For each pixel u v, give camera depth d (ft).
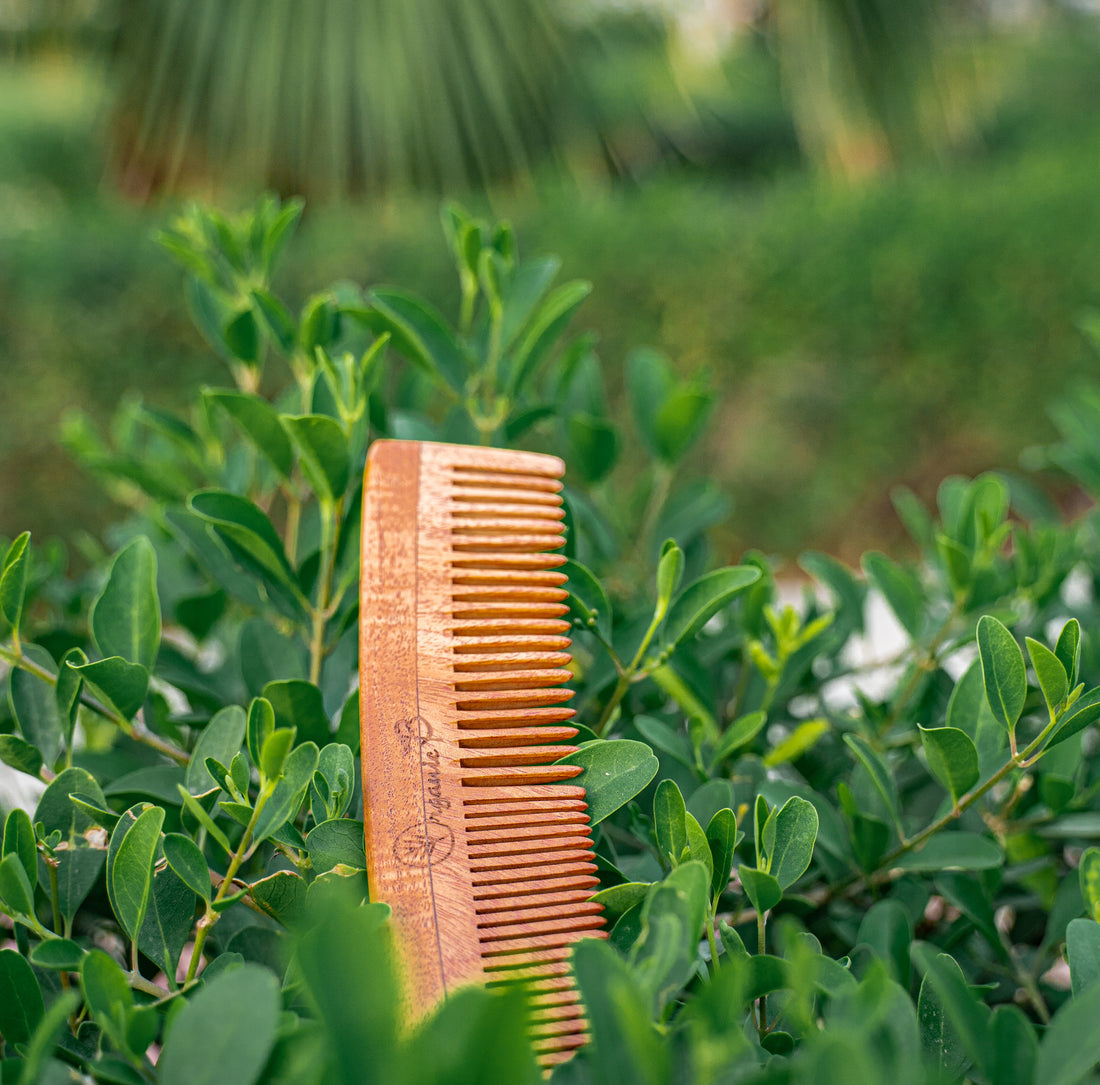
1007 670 1.24
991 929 1.37
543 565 1.28
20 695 1.36
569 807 1.18
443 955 1.11
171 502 1.77
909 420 7.57
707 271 7.27
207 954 1.40
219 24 8.98
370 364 1.54
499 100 9.36
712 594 1.36
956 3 12.11
